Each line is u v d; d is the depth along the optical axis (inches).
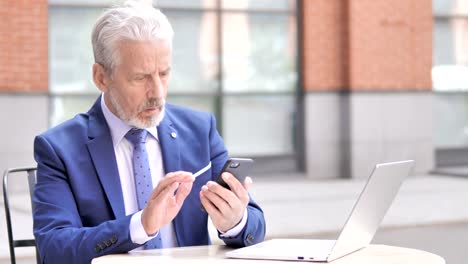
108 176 102.0
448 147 529.3
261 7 483.5
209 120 113.0
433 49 520.7
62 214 98.5
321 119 490.6
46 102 422.3
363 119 490.6
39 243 97.4
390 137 498.6
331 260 90.0
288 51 490.9
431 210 350.3
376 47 491.5
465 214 338.6
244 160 95.9
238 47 480.1
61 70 441.1
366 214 93.6
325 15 488.1
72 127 104.5
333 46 490.6
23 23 417.1
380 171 90.8
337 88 492.4
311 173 489.7
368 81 490.6
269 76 488.1
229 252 93.1
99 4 445.4
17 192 413.7
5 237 272.2
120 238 93.0
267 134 489.1
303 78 489.7
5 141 412.5
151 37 95.4
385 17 492.4
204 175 107.9
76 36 442.6
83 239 94.2
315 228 304.8
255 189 434.0
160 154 106.7
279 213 341.7
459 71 528.7
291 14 490.0
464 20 527.5
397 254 95.2
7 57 413.7
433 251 262.2
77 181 101.1
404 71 499.8
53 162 101.4
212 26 473.4
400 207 359.9
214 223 98.4
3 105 412.8
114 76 97.3
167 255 94.3
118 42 95.7
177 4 463.8
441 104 527.5
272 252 92.7
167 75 98.5
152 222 92.4
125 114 98.3
